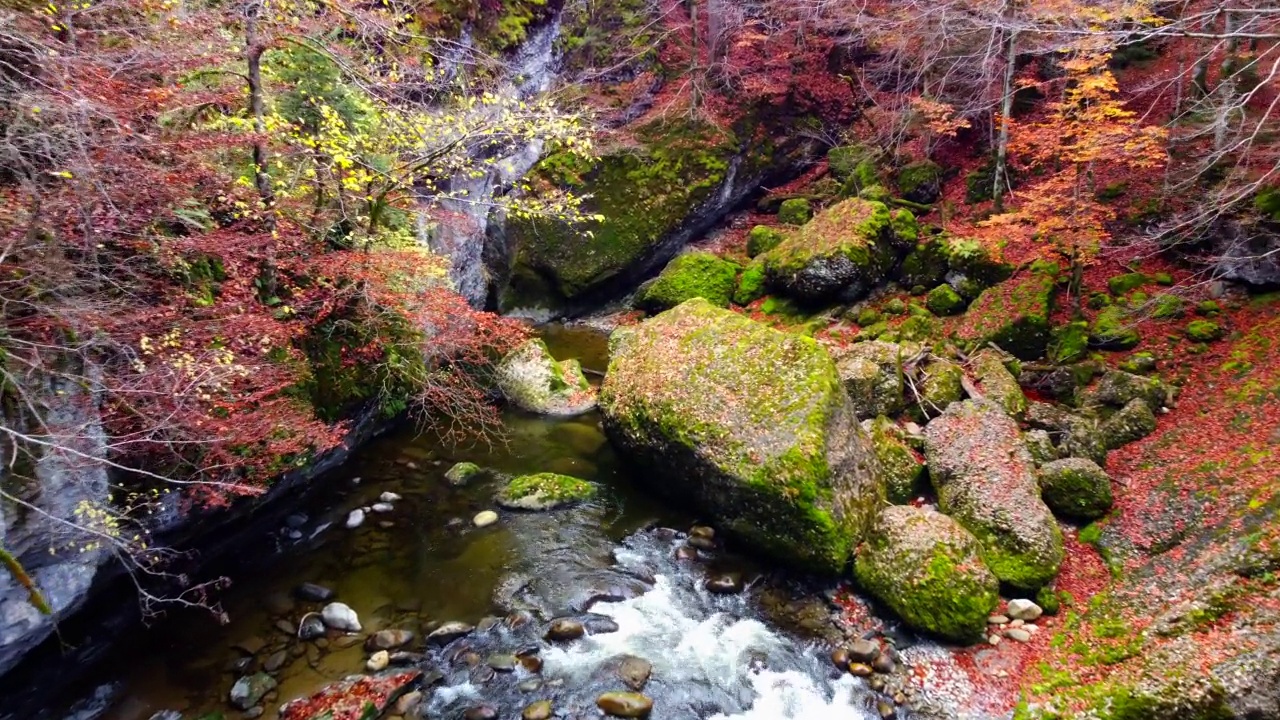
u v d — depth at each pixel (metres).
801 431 6.94
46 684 5.05
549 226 16.00
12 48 3.98
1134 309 9.92
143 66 4.89
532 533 7.60
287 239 6.44
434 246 11.47
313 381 7.43
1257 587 5.17
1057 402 9.51
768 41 18.72
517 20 15.01
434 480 8.62
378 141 7.90
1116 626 5.66
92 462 4.43
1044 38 12.32
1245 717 4.43
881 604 6.46
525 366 11.33
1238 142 7.99
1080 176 9.92
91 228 4.29
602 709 5.31
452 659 5.73
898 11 14.80
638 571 7.04
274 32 6.42
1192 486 6.78
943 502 7.52
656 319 9.66
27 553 4.26
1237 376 8.21
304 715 4.99
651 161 17.03
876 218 13.26
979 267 12.01
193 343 5.01
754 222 18.06
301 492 7.91
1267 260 9.19
